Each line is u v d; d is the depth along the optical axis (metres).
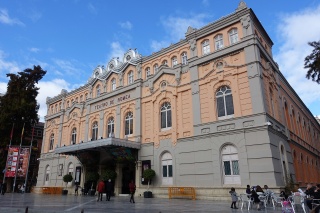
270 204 15.82
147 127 26.33
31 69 40.88
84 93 36.53
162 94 25.78
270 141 18.14
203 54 23.80
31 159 52.84
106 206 15.23
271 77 22.97
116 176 25.91
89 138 32.62
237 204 16.08
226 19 22.64
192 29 25.09
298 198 12.62
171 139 23.83
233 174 19.30
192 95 23.17
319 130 48.03
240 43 21.22
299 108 34.03
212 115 21.53
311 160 32.53
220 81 21.81
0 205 15.68
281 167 18.94
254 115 19.14
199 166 21.11
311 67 18.22
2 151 37.22
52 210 12.99
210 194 19.81
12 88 38.72
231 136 19.88
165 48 27.25
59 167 36.09
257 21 22.66
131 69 30.22
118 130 28.94
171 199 20.91
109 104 31.39
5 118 35.97
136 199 21.23
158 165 24.12
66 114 38.22
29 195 29.16
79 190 30.75
